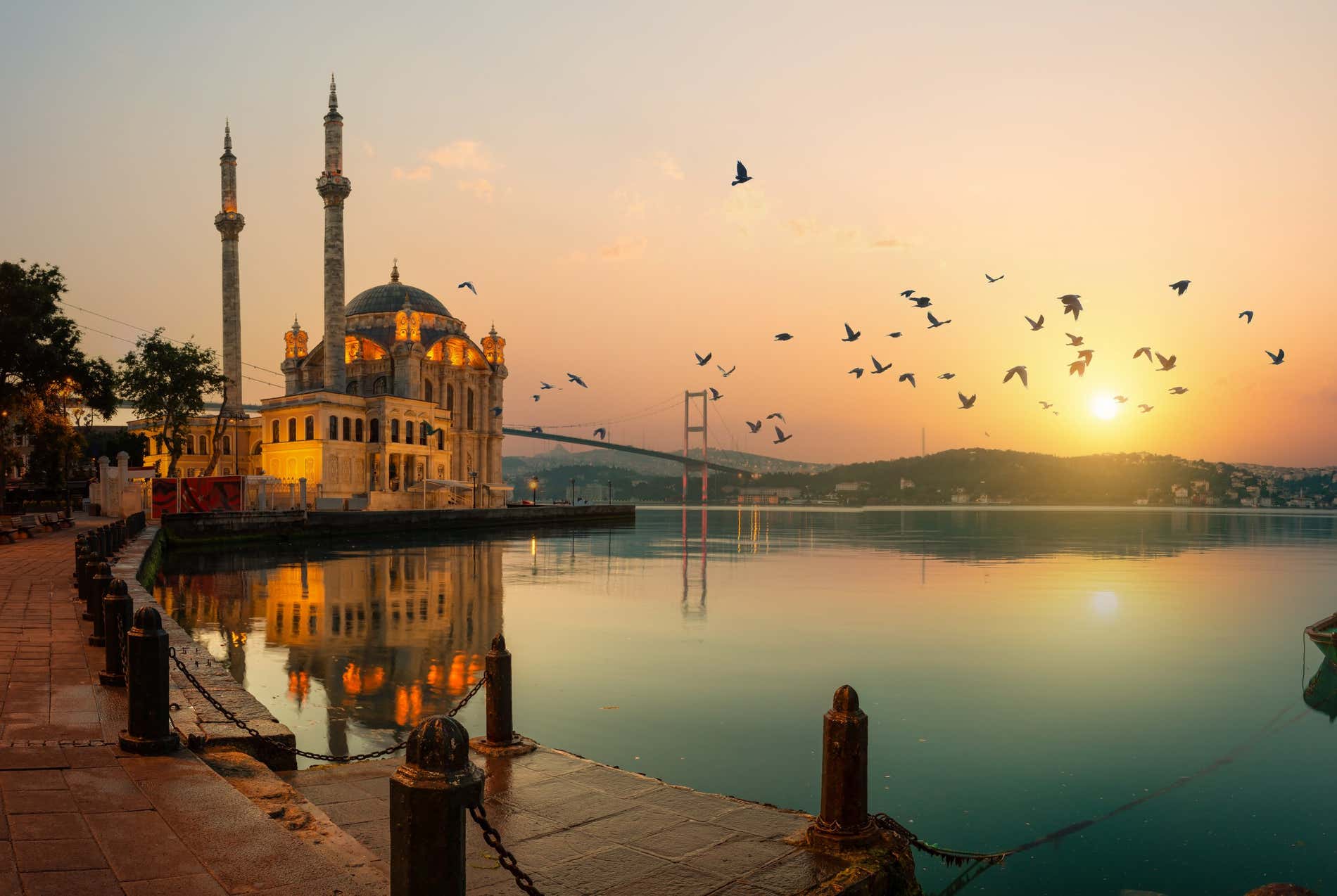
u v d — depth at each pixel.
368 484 81.69
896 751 12.66
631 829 7.23
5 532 33.59
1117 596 33.56
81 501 73.38
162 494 54.28
